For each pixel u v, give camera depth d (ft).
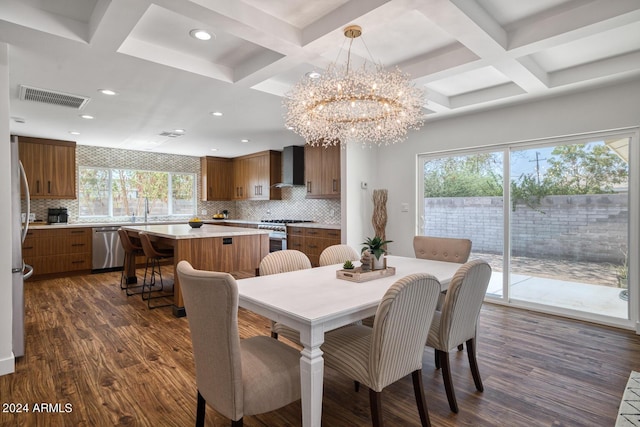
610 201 11.36
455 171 14.93
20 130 16.58
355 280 7.34
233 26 6.88
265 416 6.58
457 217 14.90
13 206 8.71
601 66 9.93
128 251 15.52
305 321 5.05
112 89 10.84
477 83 11.69
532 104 12.39
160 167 24.17
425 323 5.70
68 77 9.84
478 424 6.25
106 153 21.84
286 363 5.41
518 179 13.28
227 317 4.55
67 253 18.70
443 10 6.48
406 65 10.18
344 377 8.09
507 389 7.43
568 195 12.20
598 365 8.50
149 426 6.15
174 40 8.56
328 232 17.80
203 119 14.69
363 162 16.48
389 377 5.31
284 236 20.18
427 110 13.30
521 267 13.30
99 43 7.71
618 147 11.14
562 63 10.11
